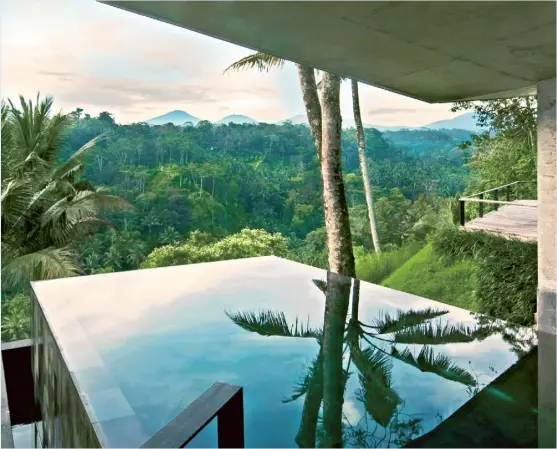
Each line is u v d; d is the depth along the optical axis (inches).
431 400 84.6
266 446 70.1
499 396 85.6
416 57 114.9
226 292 168.2
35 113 438.6
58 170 443.8
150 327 128.4
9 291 581.0
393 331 124.5
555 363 100.8
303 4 86.1
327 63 121.6
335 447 69.7
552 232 128.1
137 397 85.3
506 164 489.7
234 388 56.9
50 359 121.9
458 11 87.7
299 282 183.6
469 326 127.8
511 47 105.7
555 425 73.2
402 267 656.4
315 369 101.0
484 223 298.7
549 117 128.5
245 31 99.9
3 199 386.3
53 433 110.9
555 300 125.8
